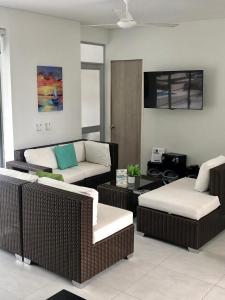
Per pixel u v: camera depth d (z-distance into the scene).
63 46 5.84
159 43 6.36
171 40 6.22
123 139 7.11
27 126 5.43
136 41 6.61
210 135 6.06
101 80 7.10
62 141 6.04
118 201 4.45
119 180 4.71
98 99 7.09
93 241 3.10
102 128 7.24
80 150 5.99
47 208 3.14
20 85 5.25
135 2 4.57
